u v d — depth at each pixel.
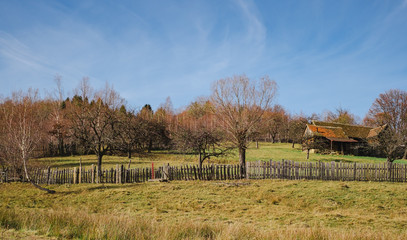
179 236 8.84
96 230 8.60
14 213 10.69
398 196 18.28
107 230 8.61
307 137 51.44
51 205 16.14
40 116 47.94
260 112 32.84
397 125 57.25
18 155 23.34
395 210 15.37
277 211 14.72
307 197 18.12
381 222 12.56
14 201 16.89
